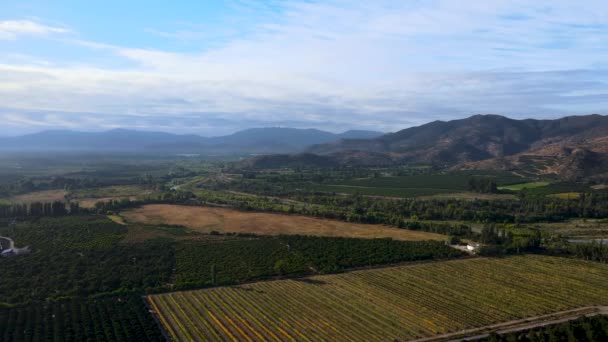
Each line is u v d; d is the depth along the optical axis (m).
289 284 132.00
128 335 95.88
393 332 100.44
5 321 102.88
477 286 130.50
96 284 126.75
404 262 154.25
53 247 163.25
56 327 99.94
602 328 88.94
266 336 98.19
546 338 88.62
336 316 109.00
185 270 142.00
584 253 159.00
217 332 100.00
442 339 96.94
